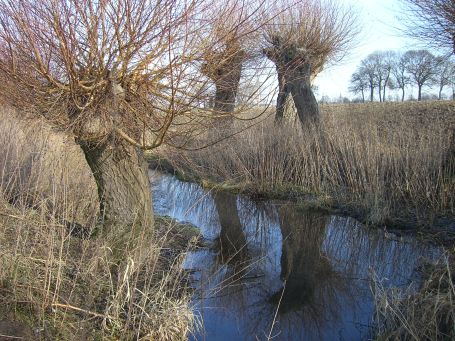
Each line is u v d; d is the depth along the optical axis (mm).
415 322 3748
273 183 10070
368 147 8414
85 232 5027
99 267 4387
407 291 4242
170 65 3629
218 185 10609
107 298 3789
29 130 6281
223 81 4348
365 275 5781
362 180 8586
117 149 4648
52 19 3512
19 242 4109
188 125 4480
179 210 8836
